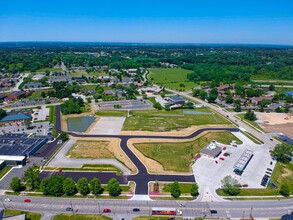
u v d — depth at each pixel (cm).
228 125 17350
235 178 10775
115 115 19400
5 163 11838
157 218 8481
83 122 18000
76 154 12888
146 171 11338
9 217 8025
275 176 10944
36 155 12794
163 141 14562
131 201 9319
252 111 19638
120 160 12281
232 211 8831
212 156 12444
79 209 8875
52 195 9650
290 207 9050
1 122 17500
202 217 8525
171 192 9562
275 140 14875
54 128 16612
